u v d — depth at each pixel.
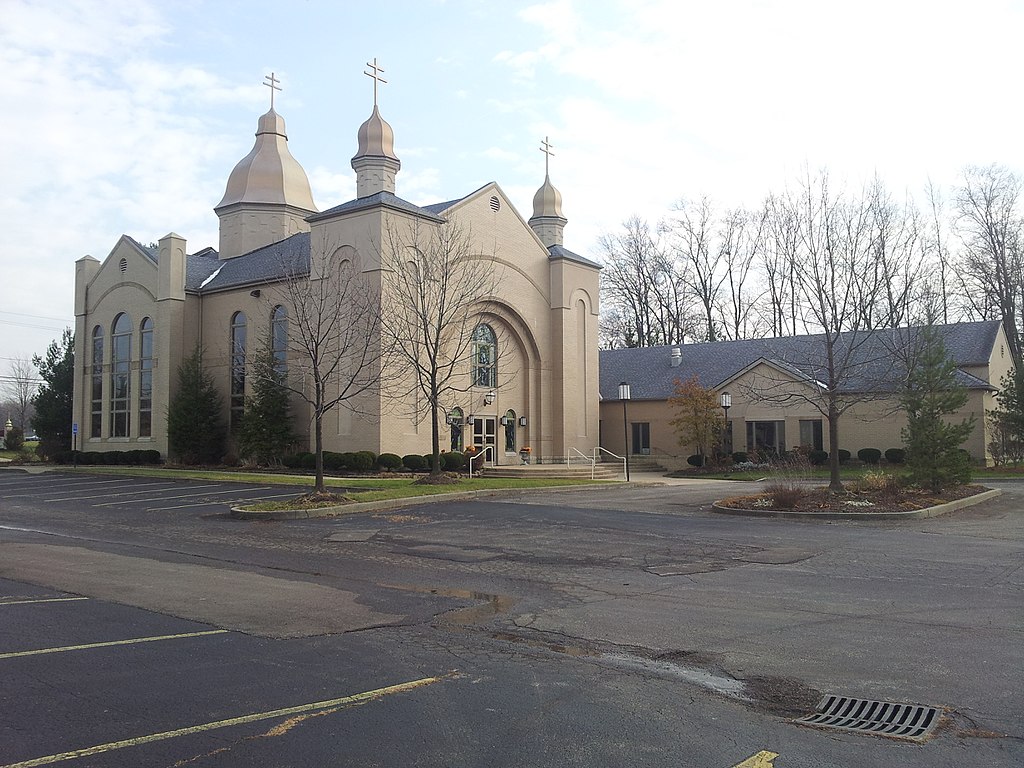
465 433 34.03
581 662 7.11
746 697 6.14
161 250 38.66
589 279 40.16
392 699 6.03
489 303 35.25
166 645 7.68
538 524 17.12
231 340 37.53
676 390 39.12
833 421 21.14
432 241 31.34
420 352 30.33
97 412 42.09
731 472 36.72
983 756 5.00
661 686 6.39
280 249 38.97
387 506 20.33
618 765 4.81
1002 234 48.38
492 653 7.42
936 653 7.32
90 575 11.64
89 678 6.57
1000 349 39.44
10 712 5.72
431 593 10.32
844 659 7.16
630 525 16.89
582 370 39.41
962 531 15.69
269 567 12.39
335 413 31.36
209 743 5.13
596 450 39.66
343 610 9.30
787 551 13.41
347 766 4.78
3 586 10.78
